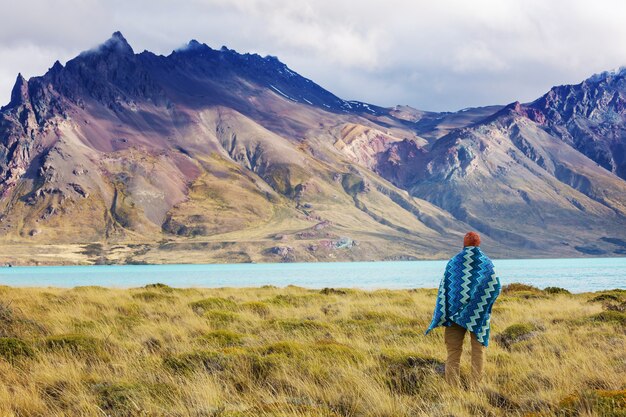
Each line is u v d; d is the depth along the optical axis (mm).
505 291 37531
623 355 13867
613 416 8328
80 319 19891
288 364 11992
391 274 158250
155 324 19266
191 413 8977
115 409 9359
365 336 17547
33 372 11617
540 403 9812
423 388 10836
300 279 127062
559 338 16500
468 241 11078
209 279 131500
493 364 12953
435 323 11117
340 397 10188
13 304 21641
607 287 79562
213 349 14219
